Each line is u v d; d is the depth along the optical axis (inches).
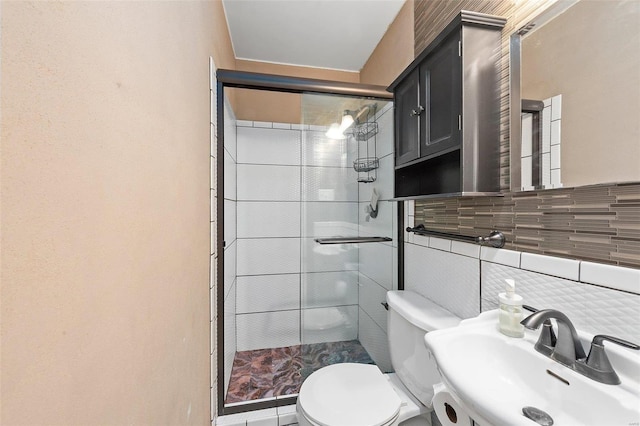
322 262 75.1
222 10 60.4
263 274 82.0
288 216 83.0
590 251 26.4
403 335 48.5
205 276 45.3
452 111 38.1
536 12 32.1
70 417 13.7
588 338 25.2
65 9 13.4
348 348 73.2
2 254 10.2
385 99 63.3
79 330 14.4
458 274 44.4
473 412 22.7
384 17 66.7
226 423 49.8
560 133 29.0
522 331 29.8
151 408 23.4
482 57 36.6
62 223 13.3
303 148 74.9
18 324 10.8
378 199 69.1
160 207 25.5
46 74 12.2
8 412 10.3
